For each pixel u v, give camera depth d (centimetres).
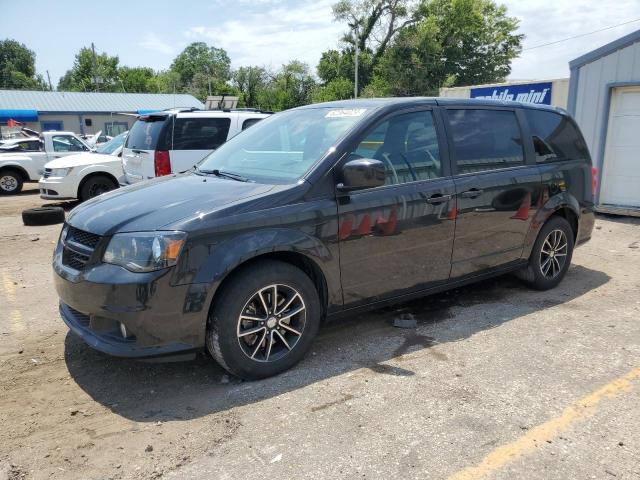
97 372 383
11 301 545
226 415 324
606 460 279
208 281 329
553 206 532
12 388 361
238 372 354
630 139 990
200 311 331
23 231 928
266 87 6669
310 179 374
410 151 427
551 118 558
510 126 509
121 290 320
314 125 432
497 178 479
